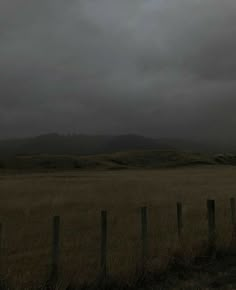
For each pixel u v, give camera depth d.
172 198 19.67
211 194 21.66
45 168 114.31
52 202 18.17
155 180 38.28
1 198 20.44
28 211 15.10
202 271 6.87
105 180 39.12
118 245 8.83
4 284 5.94
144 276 6.43
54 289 5.78
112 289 6.11
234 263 7.30
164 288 6.07
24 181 38.56
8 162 116.38
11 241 9.76
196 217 12.91
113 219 12.95
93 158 136.88
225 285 6.10
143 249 7.18
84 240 9.66
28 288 5.78
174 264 7.12
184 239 8.33
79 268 6.86
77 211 15.27
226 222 10.54
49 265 7.48
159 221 12.16
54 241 6.33
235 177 44.31
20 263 7.67
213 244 8.03
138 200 18.84
